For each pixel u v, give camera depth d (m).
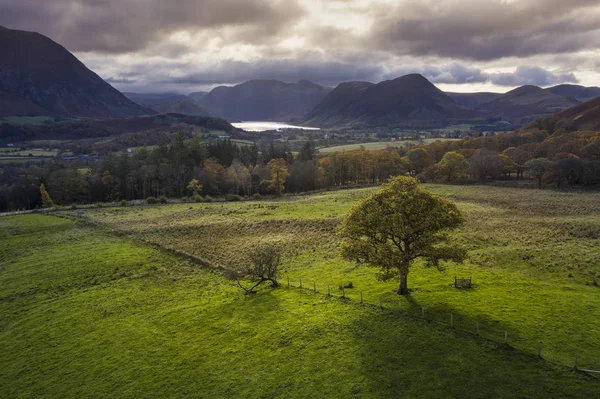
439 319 34.66
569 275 45.38
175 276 55.78
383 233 40.84
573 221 71.75
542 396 24.64
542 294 39.94
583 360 27.84
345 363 29.89
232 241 74.38
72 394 30.88
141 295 48.91
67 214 104.12
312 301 41.44
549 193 113.44
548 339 30.88
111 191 154.88
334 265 55.78
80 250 69.75
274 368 30.64
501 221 77.00
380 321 35.09
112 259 63.47
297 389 27.94
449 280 45.50
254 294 45.53
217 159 193.38
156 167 162.62
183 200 133.75
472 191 124.25
